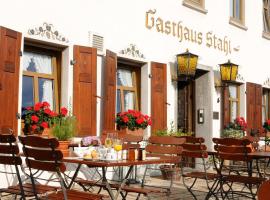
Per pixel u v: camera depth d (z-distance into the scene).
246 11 13.95
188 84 12.16
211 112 11.82
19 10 7.40
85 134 8.26
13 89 7.07
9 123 6.96
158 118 10.12
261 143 13.56
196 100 12.07
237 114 13.58
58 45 8.10
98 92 8.77
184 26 11.24
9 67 7.00
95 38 8.76
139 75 10.08
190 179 9.36
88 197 4.45
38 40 7.70
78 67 8.31
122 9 9.43
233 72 11.80
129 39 9.57
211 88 11.91
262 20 14.84
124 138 7.31
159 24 10.42
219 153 6.16
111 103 8.81
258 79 14.45
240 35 13.57
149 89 9.99
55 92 8.22
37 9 7.69
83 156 4.80
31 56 7.88
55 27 7.99
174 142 6.14
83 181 5.35
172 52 10.80
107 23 9.06
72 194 4.58
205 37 11.99
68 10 8.26
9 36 7.02
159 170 9.87
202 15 11.92
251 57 14.09
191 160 11.25
